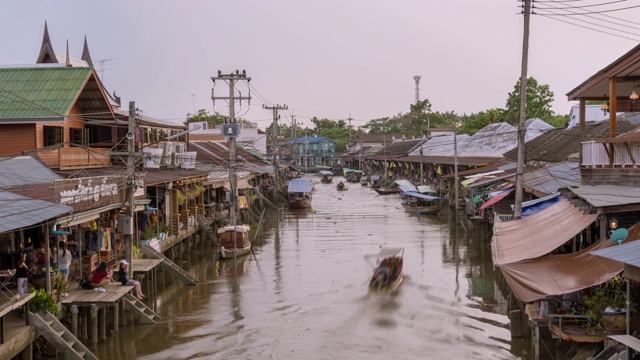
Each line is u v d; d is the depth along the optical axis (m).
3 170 21.12
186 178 34.16
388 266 26.44
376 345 19.27
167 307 23.81
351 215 53.31
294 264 32.03
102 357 18.28
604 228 15.54
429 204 54.00
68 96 26.53
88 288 20.19
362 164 119.50
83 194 19.77
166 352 18.83
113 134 31.78
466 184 41.50
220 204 44.84
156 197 30.88
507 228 20.28
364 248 36.25
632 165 19.08
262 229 45.88
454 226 44.44
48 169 23.56
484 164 50.91
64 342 15.81
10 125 25.41
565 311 15.62
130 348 19.09
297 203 58.44
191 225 36.44
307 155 132.50
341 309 23.31
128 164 22.19
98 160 28.50
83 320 18.69
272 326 21.33
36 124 25.45
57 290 18.02
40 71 27.97
